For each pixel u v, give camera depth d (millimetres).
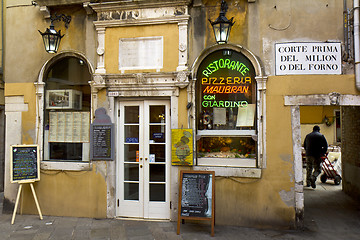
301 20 5391
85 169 6020
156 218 5832
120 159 6000
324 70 5297
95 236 5051
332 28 5316
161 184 5844
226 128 5672
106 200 5949
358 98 5211
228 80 5695
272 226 5324
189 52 5719
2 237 5027
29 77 6379
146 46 5906
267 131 5391
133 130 5984
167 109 5852
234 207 5465
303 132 14242
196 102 5719
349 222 5664
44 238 4977
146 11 5879
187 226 5461
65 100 6336
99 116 5973
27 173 5828
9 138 6391
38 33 6387
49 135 6363
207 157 5648
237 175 5418
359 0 5141
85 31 6184
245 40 5535
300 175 5258
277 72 5383
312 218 5875
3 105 8469
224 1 5332
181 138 5617
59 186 6133
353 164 7258
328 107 10383
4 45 8383
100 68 6023
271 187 5336
